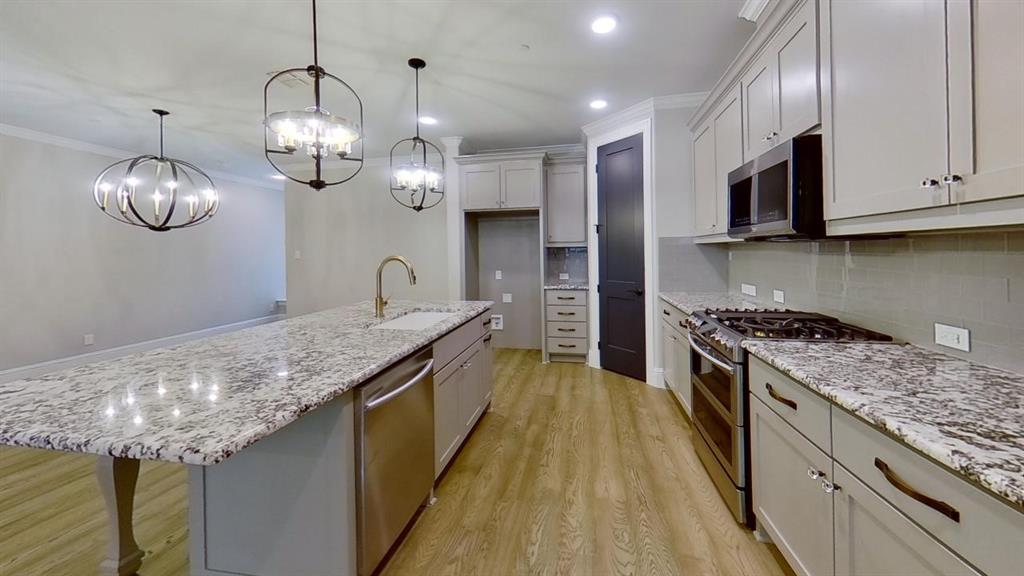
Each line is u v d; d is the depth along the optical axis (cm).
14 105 364
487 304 322
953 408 102
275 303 746
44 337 439
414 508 187
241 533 143
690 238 373
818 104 167
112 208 498
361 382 142
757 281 312
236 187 672
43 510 210
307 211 596
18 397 117
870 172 136
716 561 169
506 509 206
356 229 582
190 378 134
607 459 254
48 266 443
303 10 233
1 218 409
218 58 285
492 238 562
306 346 178
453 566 169
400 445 173
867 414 102
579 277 527
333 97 357
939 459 82
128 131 436
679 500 211
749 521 186
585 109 393
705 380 234
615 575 163
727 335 195
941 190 107
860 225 145
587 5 232
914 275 162
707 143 321
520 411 334
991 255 131
